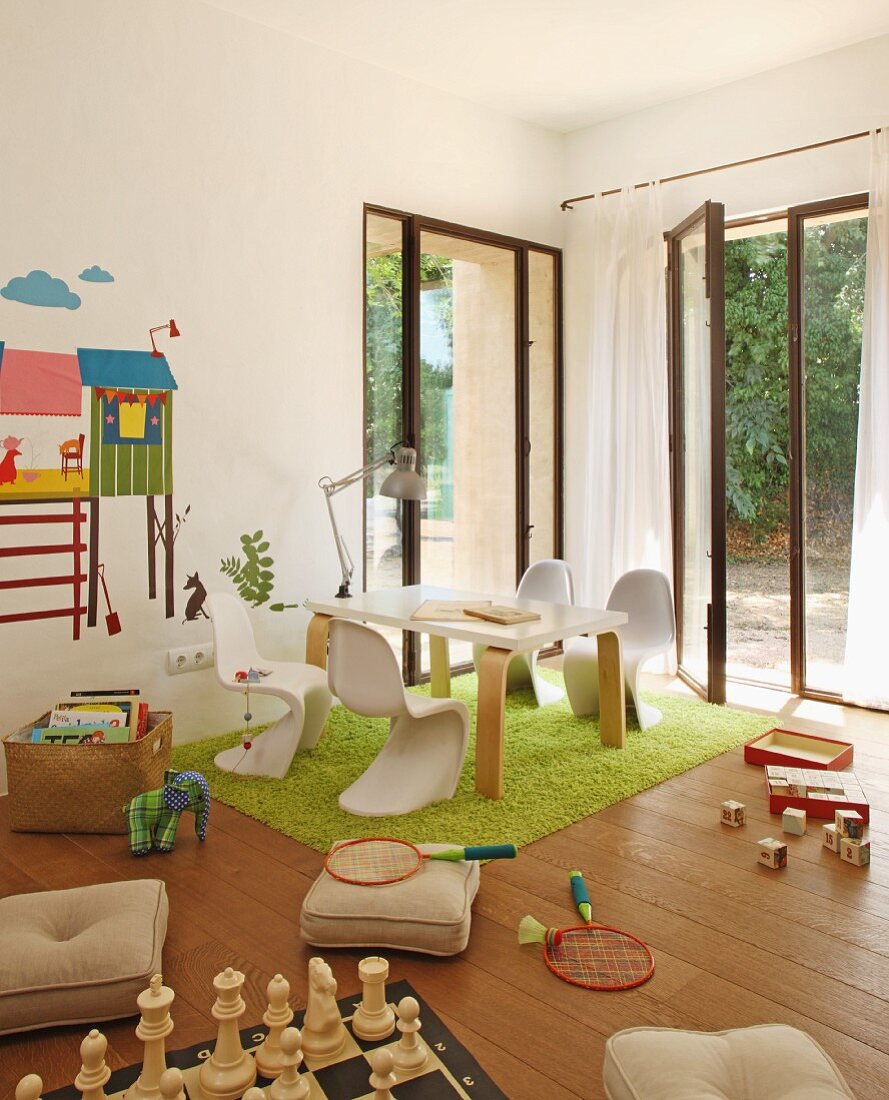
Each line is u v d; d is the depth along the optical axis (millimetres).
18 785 2861
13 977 1847
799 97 4297
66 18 3229
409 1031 1674
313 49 4016
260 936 2211
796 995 1965
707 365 4301
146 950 1941
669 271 4754
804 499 4484
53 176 3227
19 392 3188
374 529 4465
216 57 3676
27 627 3254
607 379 4906
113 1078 1670
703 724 3930
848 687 4242
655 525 4715
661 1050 1512
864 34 4023
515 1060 1746
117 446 3455
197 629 3754
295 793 3145
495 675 3049
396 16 3777
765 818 2947
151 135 3486
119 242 3420
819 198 4277
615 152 4996
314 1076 1637
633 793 3156
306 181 4016
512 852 2309
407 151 4430
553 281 5246
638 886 2471
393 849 2379
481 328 4871
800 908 2350
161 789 2729
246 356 3842
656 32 3963
